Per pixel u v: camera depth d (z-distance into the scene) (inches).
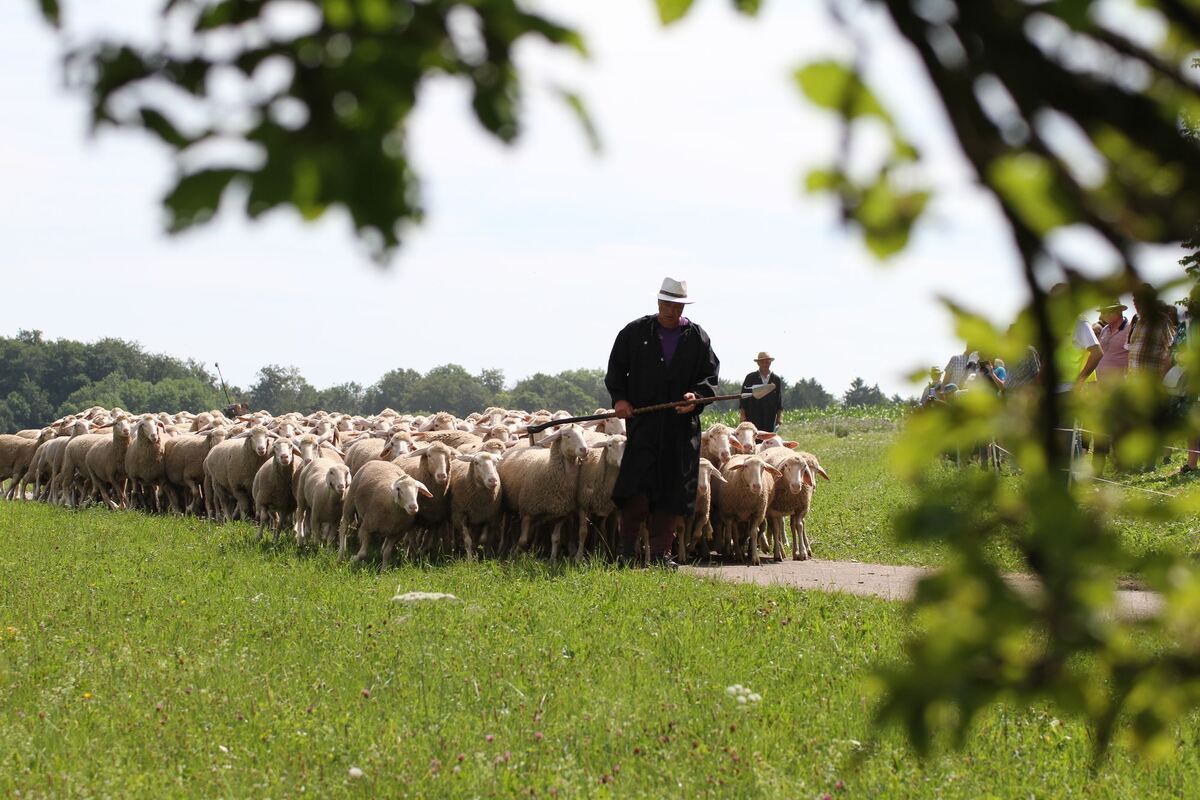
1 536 1143.0
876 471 1733.5
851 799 374.3
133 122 83.4
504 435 1354.6
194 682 531.8
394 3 88.0
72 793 388.8
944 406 103.7
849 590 795.4
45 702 505.0
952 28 82.3
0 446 1934.1
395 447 1194.6
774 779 386.6
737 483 1000.9
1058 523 96.7
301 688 516.7
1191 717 442.6
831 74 80.4
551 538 1034.7
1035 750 422.0
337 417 2048.5
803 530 1051.9
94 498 1658.5
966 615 99.0
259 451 1290.6
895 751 410.9
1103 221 83.6
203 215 81.8
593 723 454.6
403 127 86.6
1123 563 97.2
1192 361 118.3
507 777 394.6
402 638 603.2
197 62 85.3
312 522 1069.8
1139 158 84.4
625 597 714.2
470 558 946.7
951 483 103.2
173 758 427.8
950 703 100.8
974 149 83.1
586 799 378.0
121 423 1555.1
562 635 601.0
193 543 1074.7
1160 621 108.4
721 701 480.7
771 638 592.7
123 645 609.6
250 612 692.1
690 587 756.0
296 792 390.6
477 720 464.1
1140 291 108.3
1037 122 83.6
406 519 955.3
